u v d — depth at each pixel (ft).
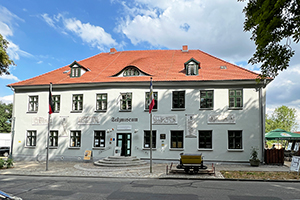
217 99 70.54
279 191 34.94
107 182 42.93
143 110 74.08
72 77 83.87
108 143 74.59
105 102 77.66
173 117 72.02
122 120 74.84
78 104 79.77
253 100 68.54
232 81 68.80
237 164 66.95
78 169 60.34
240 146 68.18
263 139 66.64
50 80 83.66
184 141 70.49
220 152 68.28
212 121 69.82
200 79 70.69
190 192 34.40
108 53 106.01
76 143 78.07
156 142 71.97
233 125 68.59
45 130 80.74
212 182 42.45
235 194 33.14
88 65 92.63
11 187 38.73
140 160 70.59
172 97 73.20
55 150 78.79
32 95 83.87
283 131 83.56
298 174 47.93
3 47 66.95
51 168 62.28
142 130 73.31
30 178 48.60
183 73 76.18
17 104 84.58
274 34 33.71
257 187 37.76
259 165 64.64
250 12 37.73
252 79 67.36
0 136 129.18
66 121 79.00
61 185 40.22
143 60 86.38
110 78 78.84
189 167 49.83
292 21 32.53
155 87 74.33
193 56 89.81
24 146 81.71
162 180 44.78
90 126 76.89
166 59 88.99
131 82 74.18
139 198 31.19
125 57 96.78
